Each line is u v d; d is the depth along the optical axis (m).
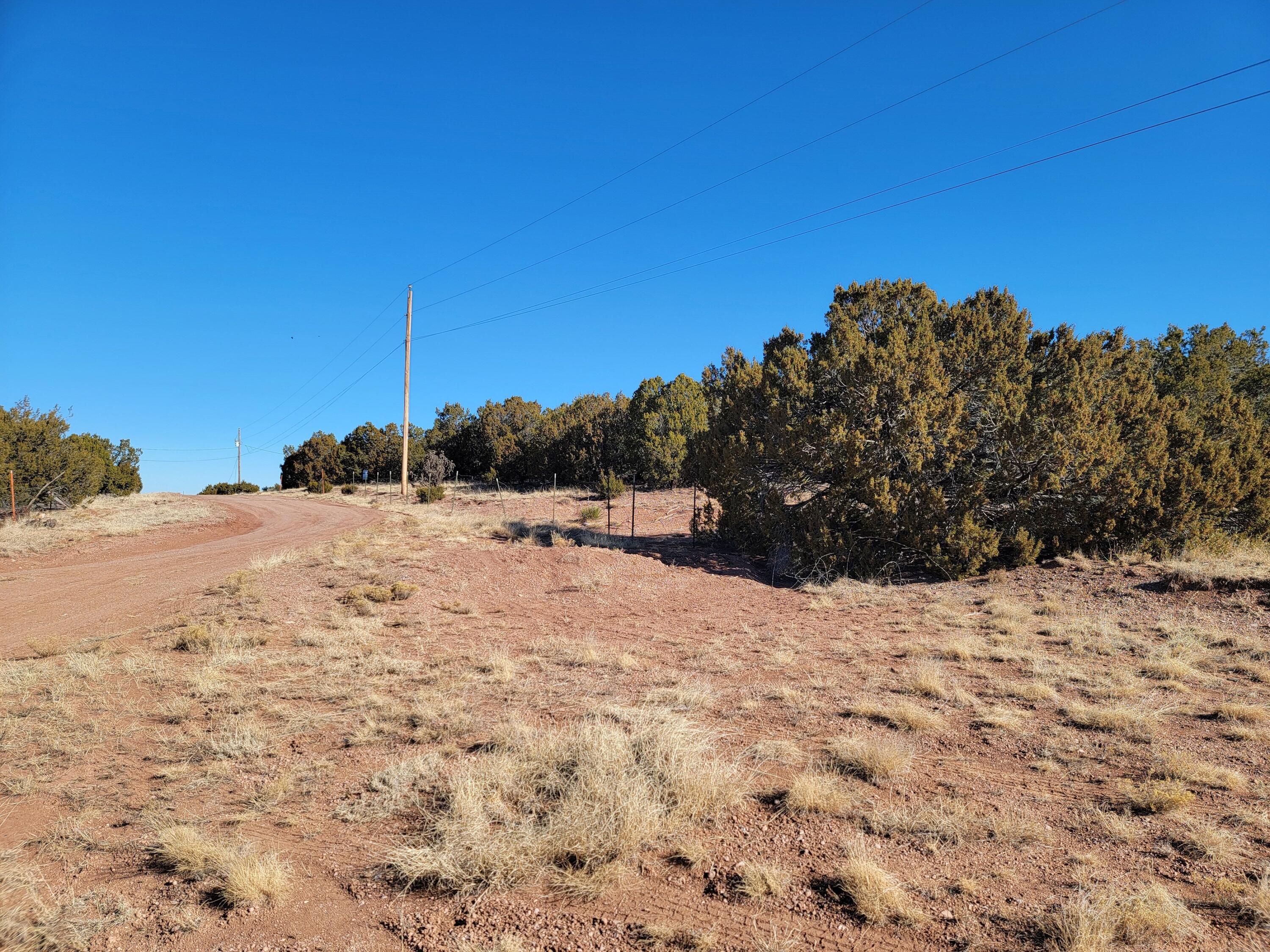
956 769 5.64
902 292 21.73
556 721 6.95
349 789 5.55
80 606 13.12
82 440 46.72
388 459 64.31
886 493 16.22
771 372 19.94
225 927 3.82
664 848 4.48
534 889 4.11
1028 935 3.45
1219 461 15.42
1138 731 6.34
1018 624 11.17
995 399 16.41
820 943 3.49
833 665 9.22
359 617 11.87
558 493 38.72
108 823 5.06
